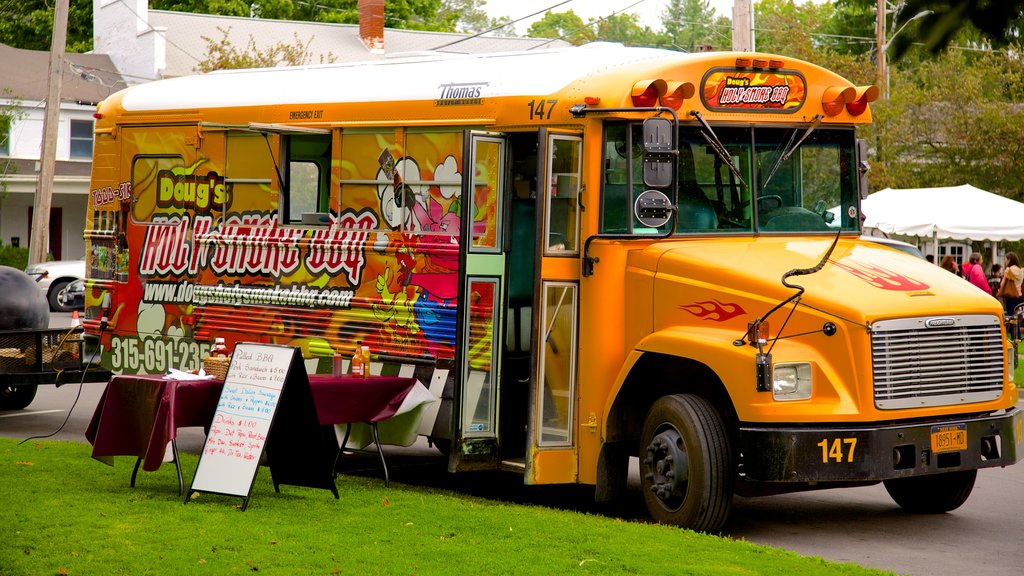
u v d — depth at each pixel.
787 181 8.91
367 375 9.12
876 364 7.51
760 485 8.20
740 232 8.66
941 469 7.73
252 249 10.55
